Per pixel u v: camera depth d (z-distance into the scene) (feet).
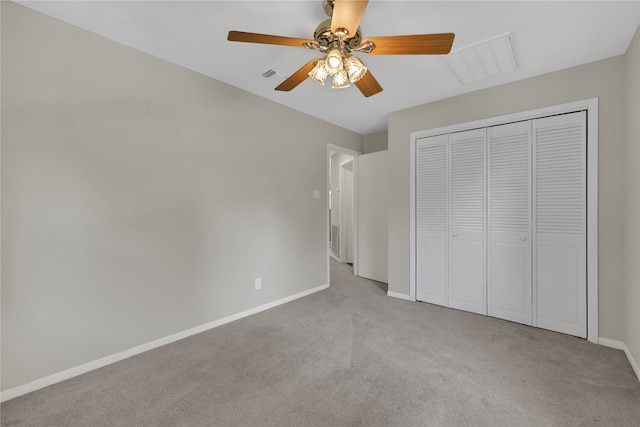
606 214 7.58
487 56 7.55
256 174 10.21
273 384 6.02
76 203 6.39
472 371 6.47
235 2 5.63
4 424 4.91
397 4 5.59
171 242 7.98
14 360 5.65
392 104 11.10
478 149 9.82
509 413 5.14
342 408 5.29
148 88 7.52
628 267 6.93
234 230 9.54
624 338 7.29
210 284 8.87
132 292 7.24
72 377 6.29
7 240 5.58
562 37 6.67
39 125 5.91
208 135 8.82
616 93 7.45
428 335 8.30
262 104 10.41
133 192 7.26
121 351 7.04
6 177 5.57
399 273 11.87
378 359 7.00
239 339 8.11
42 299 5.96
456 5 5.63
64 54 6.23
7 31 5.57
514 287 9.16
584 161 7.96
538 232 8.71
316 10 5.86
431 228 11.00
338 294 12.38
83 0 5.56
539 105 8.59
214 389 5.87
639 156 6.12
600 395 5.60
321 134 13.01
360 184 15.58
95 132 6.64
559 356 7.07
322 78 5.70
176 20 6.21
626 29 6.35
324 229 13.17
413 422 4.94
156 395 5.68
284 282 11.27
